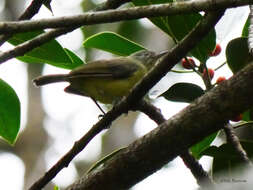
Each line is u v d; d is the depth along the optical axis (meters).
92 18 6.29
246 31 8.31
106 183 7.07
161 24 7.82
